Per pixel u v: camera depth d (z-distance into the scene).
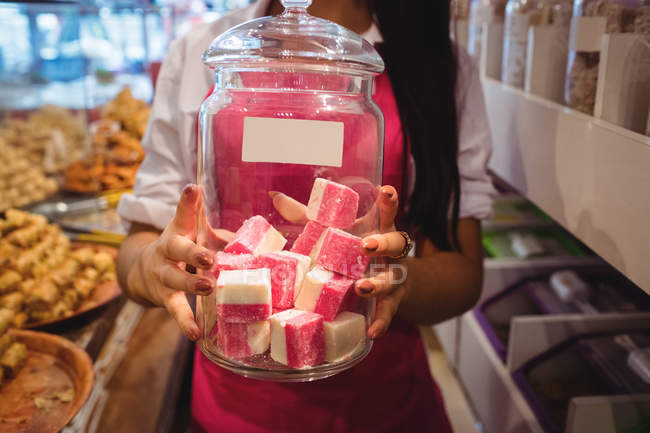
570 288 1.67
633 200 0.90
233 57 0.73
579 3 1.17
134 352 1.67
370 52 0.76
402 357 1.17
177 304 0.81
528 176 1.38
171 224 0.82
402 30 1.11
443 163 1.12
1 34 1.91
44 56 1.99
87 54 2.18
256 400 1.13
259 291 0.67
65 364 1.16
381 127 0.85
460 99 1.23
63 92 2.05
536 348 1.53
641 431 1.17
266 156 0.73
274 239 0.75
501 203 2.24
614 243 0.96
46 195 2.06
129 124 2.36
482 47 1.83
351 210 0.75
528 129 1.37
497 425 1.61
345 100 0.78
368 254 0.73
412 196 1.15
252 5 1.20
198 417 1.22
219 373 1.16
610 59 1.02
